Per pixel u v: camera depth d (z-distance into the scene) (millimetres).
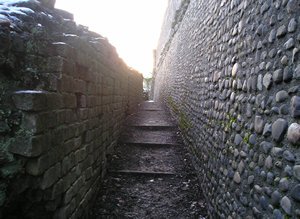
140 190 3271
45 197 1669
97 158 3010
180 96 6129
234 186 2006
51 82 1740
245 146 1849
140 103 10625
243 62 2004
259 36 1714
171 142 4996
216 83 2883
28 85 1667
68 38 2021
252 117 1764
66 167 1949
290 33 1321
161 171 3777
